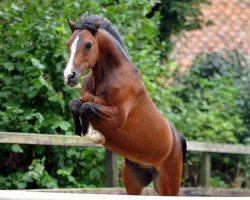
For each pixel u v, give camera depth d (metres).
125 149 8.53
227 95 15.54
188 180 14.10
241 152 13.53
